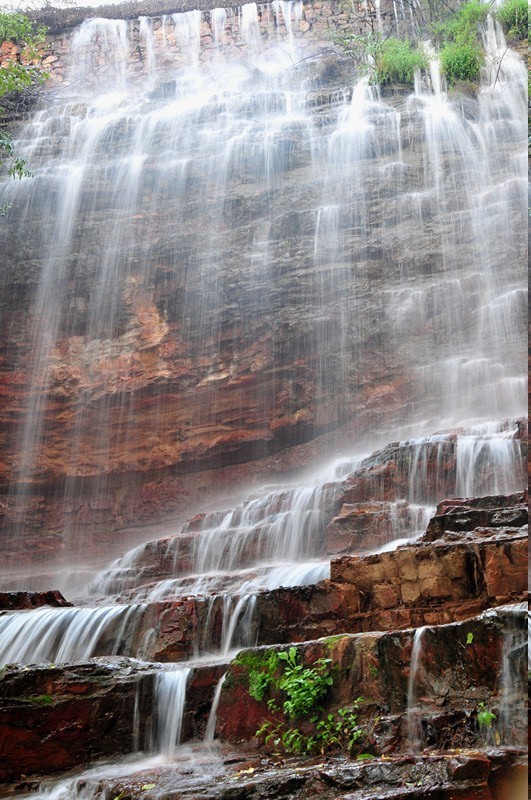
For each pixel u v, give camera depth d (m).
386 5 24.14
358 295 19.08
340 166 20.97
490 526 8.31
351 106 21.89
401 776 5.04
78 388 20.11
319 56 24.31
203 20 25.75
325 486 12.78
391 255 19.28
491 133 19.84
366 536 11.12
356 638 6.57
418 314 18.33
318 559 11.71
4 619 9.44
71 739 7.06
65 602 10.91
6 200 22.42
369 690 6.33
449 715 5.72
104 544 18.84
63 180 22.48
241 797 5.23
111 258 21.33
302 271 19.72
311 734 6.37
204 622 8.37
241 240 20.72
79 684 7.29
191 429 19.20
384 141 20.73
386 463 12.24
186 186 21.81
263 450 18.69
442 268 18.70
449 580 7.29
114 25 26.11
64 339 20.66
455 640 6.11
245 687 6.87
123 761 6.94
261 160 21.66
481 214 18.83
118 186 22.25
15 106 24.97
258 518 13.53
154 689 7.27
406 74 21.80
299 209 20.70
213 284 20.31
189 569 13.02
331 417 18.28
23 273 21.39
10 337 20.75
